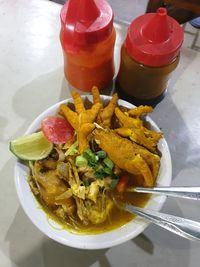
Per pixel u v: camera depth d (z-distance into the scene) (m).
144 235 0.58
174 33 0.55
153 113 0.68
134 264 0.56
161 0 0.82
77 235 0.49
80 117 0.54
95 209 0.52
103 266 0.56
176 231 0.45
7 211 0.59
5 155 0.64
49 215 0.51
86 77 0.64
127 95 0.66
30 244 0.57
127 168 0.52
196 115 0.68
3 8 0.80
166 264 0.56
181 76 0.72
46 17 0.79
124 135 0.54
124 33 0.77
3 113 0.68
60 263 0.56
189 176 0.62
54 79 0.72
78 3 0.52
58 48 0.75
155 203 0.50
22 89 0.70
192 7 0.79
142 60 0.55
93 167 0.54
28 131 0.55
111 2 1.30
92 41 0.55
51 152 0.56
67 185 0.54
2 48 0.75
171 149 0.65
